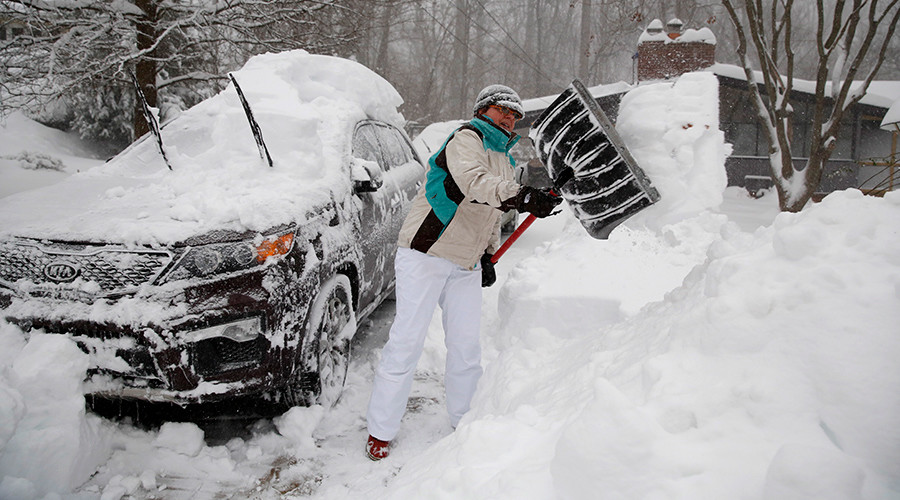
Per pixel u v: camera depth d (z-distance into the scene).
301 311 2.59
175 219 2.50
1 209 2.73
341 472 2.46
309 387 2.75
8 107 8.41
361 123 3.92
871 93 13.33
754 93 5.75
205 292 2.38
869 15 4.95
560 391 2.09
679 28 13.80
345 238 3.08
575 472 1.38
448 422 2.93
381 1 15.58
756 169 13.79
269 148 3.10
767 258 1.69
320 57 4.14
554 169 2.41
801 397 1.34
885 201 1.64
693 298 2.00
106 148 14.13
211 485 2.35
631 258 3.78
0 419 2.06
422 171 4.89
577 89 2.29
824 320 1.42
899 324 1.34
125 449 2.50
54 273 2.40
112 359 2.36
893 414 1.23
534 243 7.37
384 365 2.57
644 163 3.86
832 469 1.10
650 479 1.29
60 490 2.17
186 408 2.73
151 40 9.28
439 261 2.50
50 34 8.49
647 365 1.64
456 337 2.68
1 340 2.35
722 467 1.27
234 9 9.37
